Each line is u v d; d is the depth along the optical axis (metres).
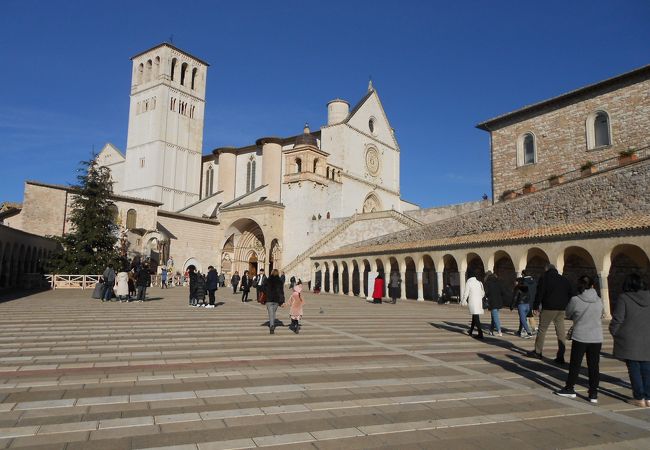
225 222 60.75
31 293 29.80
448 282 32.62
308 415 6.20
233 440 5.21
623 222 20.86
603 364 10.44
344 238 52.00
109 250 40.78
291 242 57.59
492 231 30.89
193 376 8.20
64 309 19.80
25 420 5.71
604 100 32.19
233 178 68.62
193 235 58.19
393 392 7.48
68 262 38.59
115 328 14.16
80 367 8.68
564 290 10.50
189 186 72.31
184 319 17.12
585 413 6.62
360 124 65.94
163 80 70.19
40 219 43.12
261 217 57.34
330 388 7.62
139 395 6.91
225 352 10.63
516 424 6.07
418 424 5.96
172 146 70.56
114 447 4.91
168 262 52.81
